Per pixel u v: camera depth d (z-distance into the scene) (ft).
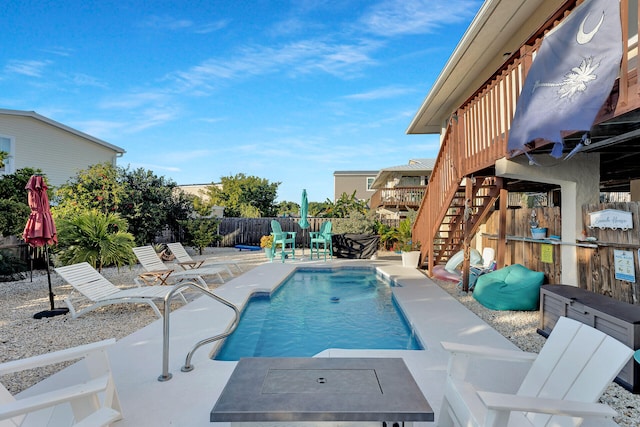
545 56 12.60
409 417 6.17
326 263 38.19
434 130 45.44
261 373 7.72
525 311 19.03
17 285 27.25
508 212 24.67
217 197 101.50
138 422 8.68
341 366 8.09
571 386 7.47
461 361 8.39
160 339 14.53
